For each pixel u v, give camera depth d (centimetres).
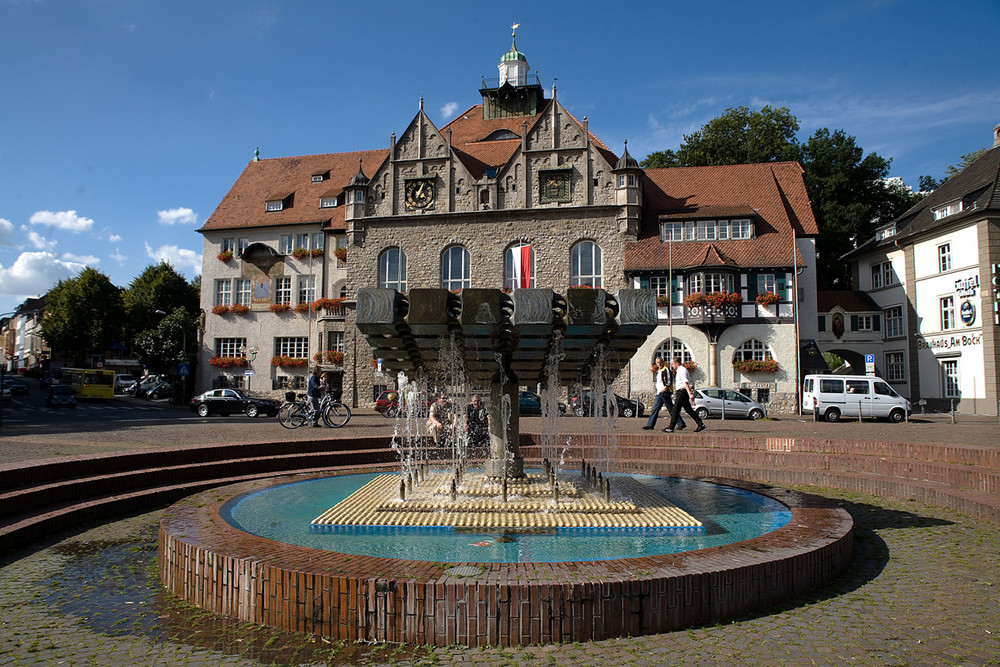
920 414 3584
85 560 659
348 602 442
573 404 2994
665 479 1098
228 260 4681
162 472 1021
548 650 420
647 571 464
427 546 622
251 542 537
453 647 428
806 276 3834
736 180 4047
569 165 3741
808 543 564
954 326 3728
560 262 3703
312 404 2092
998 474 912
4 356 12825
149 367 5984
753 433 1747
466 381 1001
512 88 5150
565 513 733
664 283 3650
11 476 822
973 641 434
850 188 5291
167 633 459
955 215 3656
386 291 717
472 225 3791
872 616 480
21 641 446
